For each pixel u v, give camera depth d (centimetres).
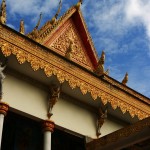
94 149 1410
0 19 1219
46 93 1377
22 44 1231
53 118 1362
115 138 1334
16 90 1283
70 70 1362
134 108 1577
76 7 1809
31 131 1405
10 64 1266
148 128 1231
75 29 1797
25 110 1280
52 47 1631
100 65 1543
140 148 1405
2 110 1188
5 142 1358
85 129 1475
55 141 1498
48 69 1288
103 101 1447
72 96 1467
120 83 1588
